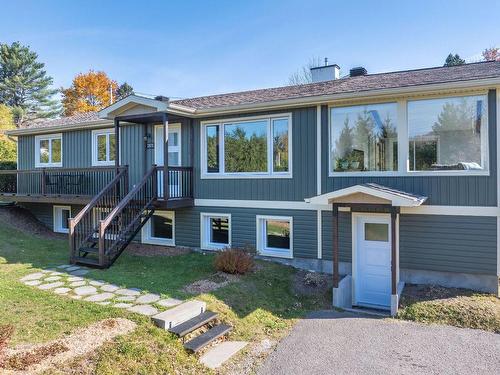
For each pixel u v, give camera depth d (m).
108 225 9.60
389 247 9.20
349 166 9.61
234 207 11.20
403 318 7.44
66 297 6.73
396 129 9.06
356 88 9.60
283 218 10.47
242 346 5.86
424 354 5.73
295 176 10.28
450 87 8.18
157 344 5.21
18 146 16.30
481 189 8.32
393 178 9.06
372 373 5.13
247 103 10.46
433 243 8.74
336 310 7.97
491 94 8.22
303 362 5.45
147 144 12.83
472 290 8.39
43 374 4.17
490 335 6.50
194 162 11.84
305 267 10.19
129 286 7.55
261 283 8.62
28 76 52.16
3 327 4.76
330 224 9.88
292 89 12.33
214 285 7.89
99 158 14.15
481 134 8.34
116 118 11.56
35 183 15.20
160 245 12.48
